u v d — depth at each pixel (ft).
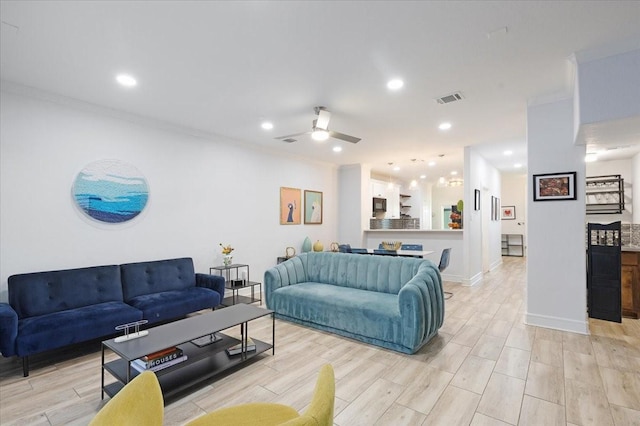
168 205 14.20
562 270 11.37
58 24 6.93
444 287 18.90
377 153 20.47
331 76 9.48
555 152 11.35
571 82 9.89
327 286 13.32
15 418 6.64
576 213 11.09
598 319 12.64
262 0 6.19
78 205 11.46
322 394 3.55
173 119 13.53
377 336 10.23
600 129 9.00
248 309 9.95
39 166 10.64
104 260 12.12
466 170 18.81
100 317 9.67
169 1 6.22
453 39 7.53
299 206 21.35
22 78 9.60
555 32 7.24
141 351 6.88
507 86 10.21
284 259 19.61
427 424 6.40
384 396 7.39
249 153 17.98
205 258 15.62
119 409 3.67
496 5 6.33
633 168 19.15
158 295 11.96
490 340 10.62
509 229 33.86
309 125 14.42
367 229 24.62
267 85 10.12
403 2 6.25
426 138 16.62
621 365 8.75
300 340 10.84
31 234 10.46
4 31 7.15
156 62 8.68
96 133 11.98
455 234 20.95
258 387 7.84
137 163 13.15
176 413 6.83
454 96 10.98
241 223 17.46
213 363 8.50
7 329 8.01
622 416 6.57
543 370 8.52
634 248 13.20
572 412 6.73
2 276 9.90
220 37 7.49
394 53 8.19
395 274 12.19
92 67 8.94
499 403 7.08
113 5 6.32
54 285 10.23
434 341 10.59
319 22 6.90
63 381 8.15
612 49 7.89
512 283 20.02
